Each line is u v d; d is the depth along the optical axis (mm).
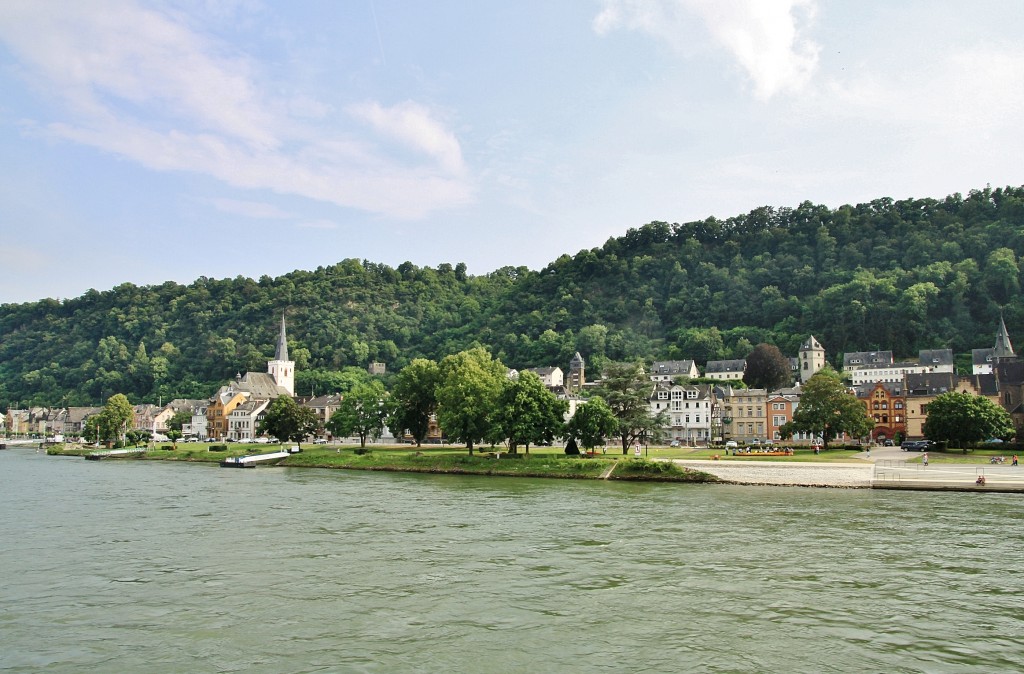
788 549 54062
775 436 191250
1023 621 36719
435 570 47438
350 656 31938
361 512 74500
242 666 30891
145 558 51625
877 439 185000
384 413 167000
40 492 96938
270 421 172875
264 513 74125
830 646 33156
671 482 106938
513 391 133000
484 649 32750
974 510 74562
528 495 90438
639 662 31188
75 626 36281
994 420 133375
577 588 42875
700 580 44719
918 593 41781
